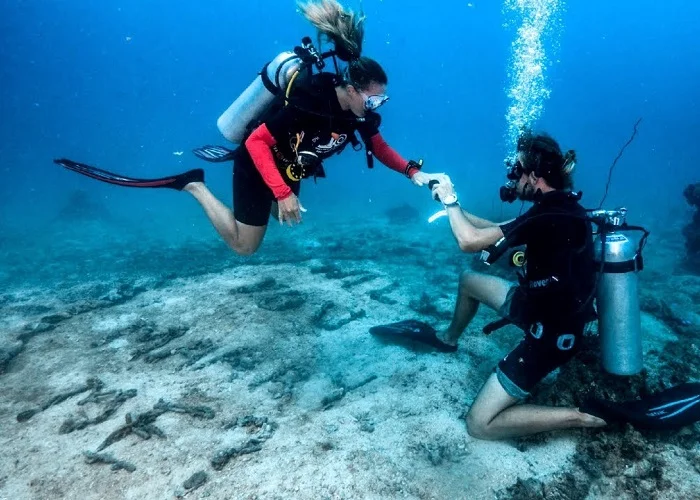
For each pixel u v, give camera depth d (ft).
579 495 8.10
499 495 8.04
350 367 13.01
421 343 14.06
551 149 7.72
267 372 12.78
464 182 95.91
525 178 8.28
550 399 10.34
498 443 9.37
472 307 11.94
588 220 7.98
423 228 42.22
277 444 9.36
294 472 8.48
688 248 26.73
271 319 16.31
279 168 8.08
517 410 9.01
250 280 20.90
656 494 8.10
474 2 252.21
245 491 8.04
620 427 9.44
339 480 8.25
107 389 11.92
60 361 13.79
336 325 15.72
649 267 28.09
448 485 8.21
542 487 8.23
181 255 30.19
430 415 10.36
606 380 10.32
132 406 11.10
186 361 13.43
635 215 54.85
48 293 22.21
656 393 9.94
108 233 46.47
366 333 15.15
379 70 7.13
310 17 7.16
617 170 128.06
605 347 9.39
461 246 8.39
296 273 21.90
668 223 47.26
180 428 10.09
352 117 7.72
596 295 9.34
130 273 25.57
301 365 13.16
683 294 20.72
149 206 71.51
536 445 9.33
